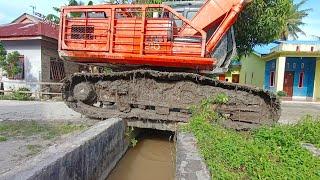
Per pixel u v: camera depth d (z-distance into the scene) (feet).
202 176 11.93
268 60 85.66
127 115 25.34
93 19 26.37
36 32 57.21
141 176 20.51
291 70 82.64
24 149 17.79
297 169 13.92
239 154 14.70
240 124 23.31
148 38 25.36
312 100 75.92
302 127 23.72
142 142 28.12
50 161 12.56
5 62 54.03
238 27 50.65
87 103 26.50
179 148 16.20
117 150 22.71
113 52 25.86
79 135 17.75
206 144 16.52
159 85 24.97
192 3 27.94
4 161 15.40
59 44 26.91
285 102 69.26
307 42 76.84
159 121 25.17
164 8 25.02
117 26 25.89
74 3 59.57
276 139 18.69
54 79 60.08
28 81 56.90
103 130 19.38
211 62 24.34
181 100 24.52
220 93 23.95
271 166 13.67
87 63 27.86
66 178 13.78
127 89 25.36
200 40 24.93
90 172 16.97
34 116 29.63
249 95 23.79
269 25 50.01
